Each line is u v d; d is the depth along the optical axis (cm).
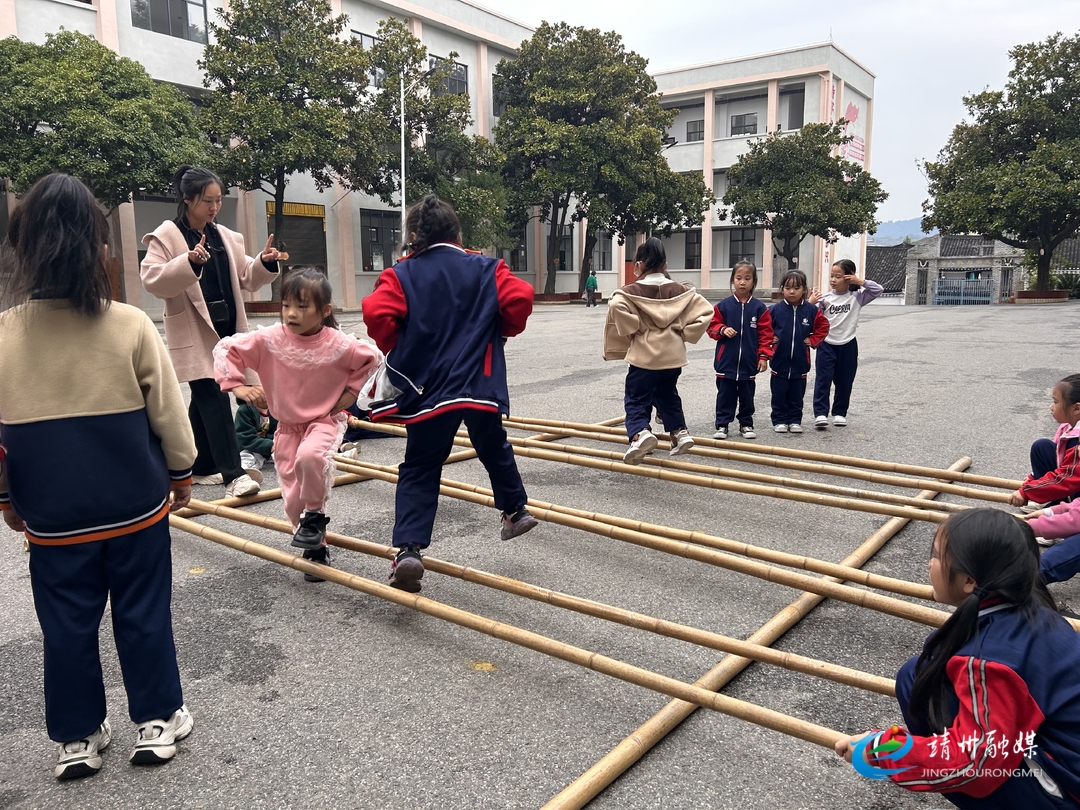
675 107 3959
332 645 307
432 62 3052
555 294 3269
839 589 295
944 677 170
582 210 3081
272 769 230
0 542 432
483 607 339
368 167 2284
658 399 555
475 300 321
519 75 3014
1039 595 173
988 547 169
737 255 3878
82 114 1673
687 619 326
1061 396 367
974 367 1088
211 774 229
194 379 482
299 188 2597
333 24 2262
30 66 1675
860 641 309
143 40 2159
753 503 493
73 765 225
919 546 414
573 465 604
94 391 215
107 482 218
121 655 233
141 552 230
